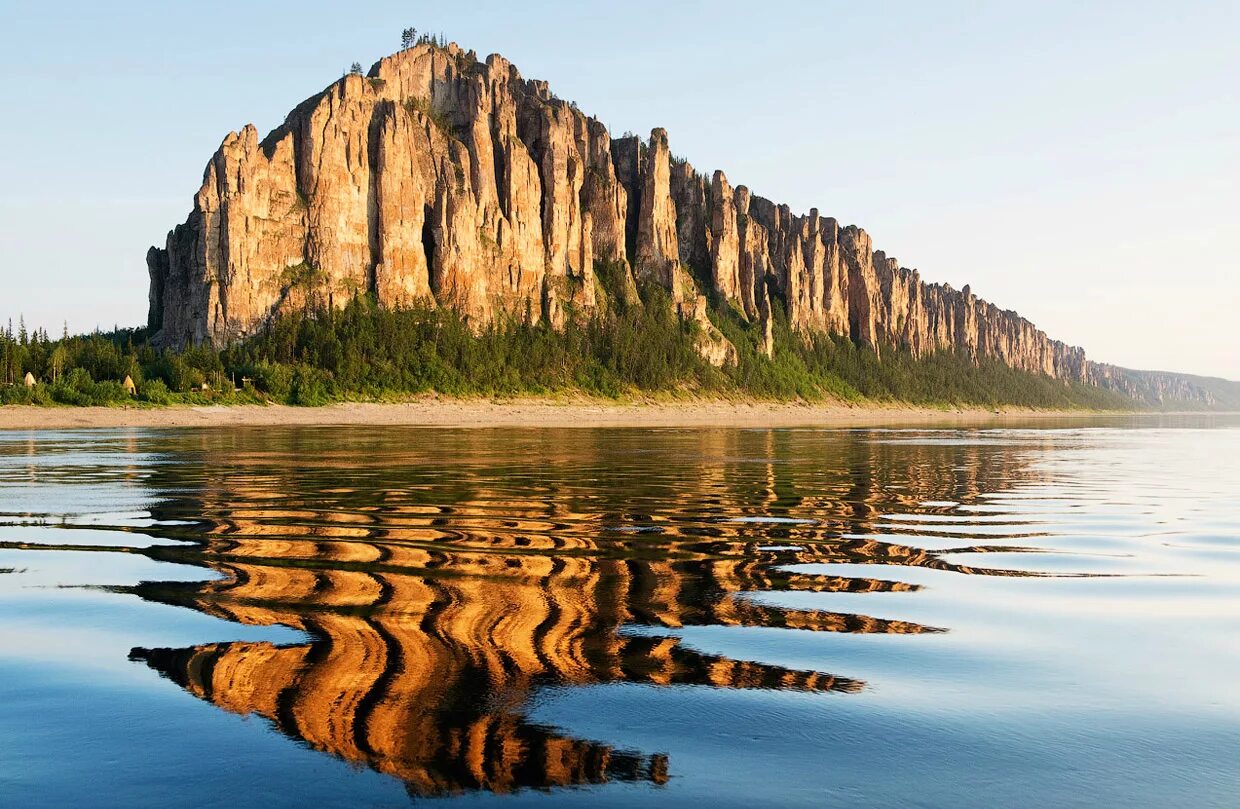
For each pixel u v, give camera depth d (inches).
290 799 294.7
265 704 381.7
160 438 2970.0
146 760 324.8
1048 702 399.5
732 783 310.0
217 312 6973.4
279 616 536.1
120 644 474.9
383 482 1446.9
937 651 480.1
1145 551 844.0
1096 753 341.4
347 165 7854.3
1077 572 725.3
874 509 1181.7
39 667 432.5
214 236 7111.2
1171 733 363.3
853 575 698.2
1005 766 327.3
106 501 1154.0
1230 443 3959.2
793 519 1056.2
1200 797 301.6
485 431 3983.8
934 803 295.9
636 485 1462.8
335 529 913.5
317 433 3472.0
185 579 649.6
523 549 797.9
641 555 773.9
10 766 319.9
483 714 372.8
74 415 4419.3
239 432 3513.8
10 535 864.3
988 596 624.7
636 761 328.2
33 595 593.9
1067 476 1872.5
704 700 394.3
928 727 366.0
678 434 4037.9
